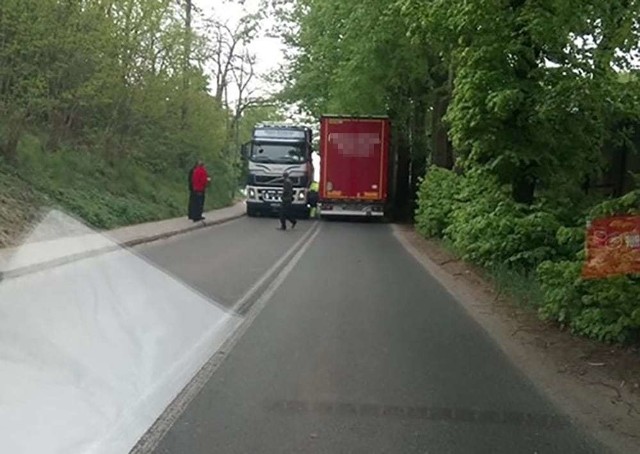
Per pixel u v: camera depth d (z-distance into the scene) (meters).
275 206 38.41
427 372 8.05
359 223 36.50
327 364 8.20
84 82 22.58
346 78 28.89
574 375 8.13
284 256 19.34
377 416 6.48
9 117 20.22
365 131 36.34
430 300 13.02
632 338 9.13
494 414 6.70
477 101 13.41
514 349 9.29
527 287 12.37
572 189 13.98
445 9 13.28
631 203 9.12
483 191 15.09
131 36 25.41
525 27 12.45
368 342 9.41
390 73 27.22
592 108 12.55
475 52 13.17
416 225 29.80
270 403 6.73
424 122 33.94
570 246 12.10
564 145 13.70
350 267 17.56
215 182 44.09
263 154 38.59
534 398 7.25
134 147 32.12
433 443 5.88
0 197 17.05
